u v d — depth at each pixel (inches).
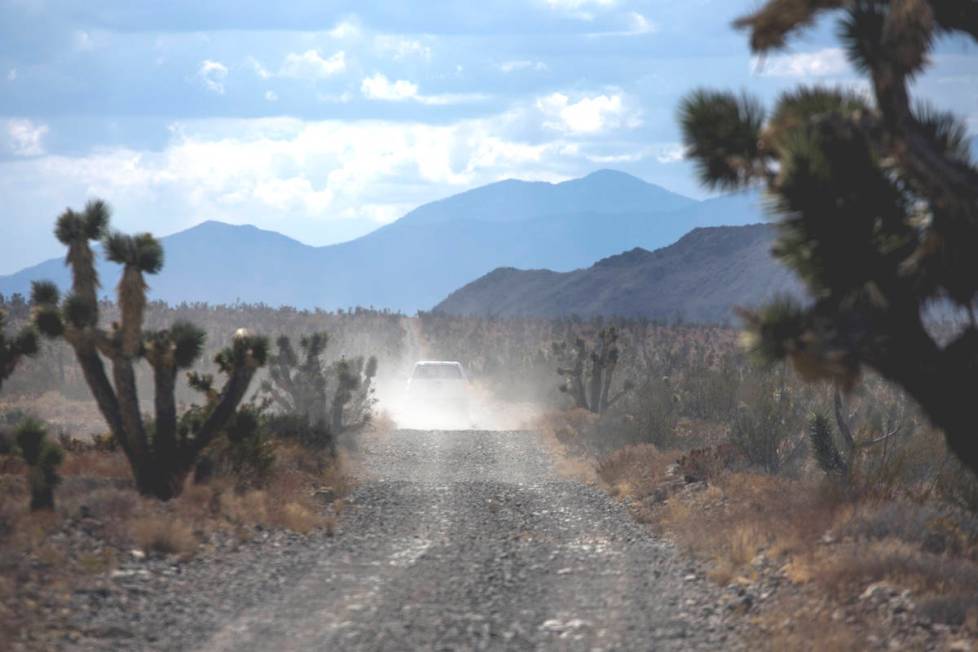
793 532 1804.9
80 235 2100.1
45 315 2107.5
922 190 976.9
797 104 1125.1
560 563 1829.5
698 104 1133.7
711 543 1907.0
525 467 3668.8
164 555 1690.5
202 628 1258.0
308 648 1177.4
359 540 2064.5
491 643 1227.2
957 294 1005.8
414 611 1393.9
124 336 2134.6
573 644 1232.2
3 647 1107.3
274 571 1662.2
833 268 1012.5
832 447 2576.3
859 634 1220.5
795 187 1014.4
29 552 1553.9
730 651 1204.5
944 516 1782.7
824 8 1042.7
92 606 1318.9
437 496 2815.0
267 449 2618.1
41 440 1843.0
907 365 1013.2
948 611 1266.0
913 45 962.1
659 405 4023.1
